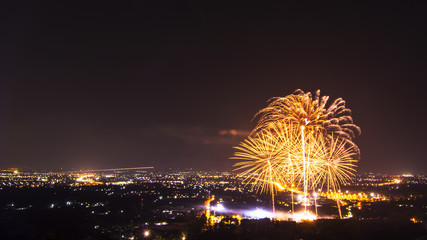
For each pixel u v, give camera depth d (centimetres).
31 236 3475
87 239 3756
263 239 2019
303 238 2003
